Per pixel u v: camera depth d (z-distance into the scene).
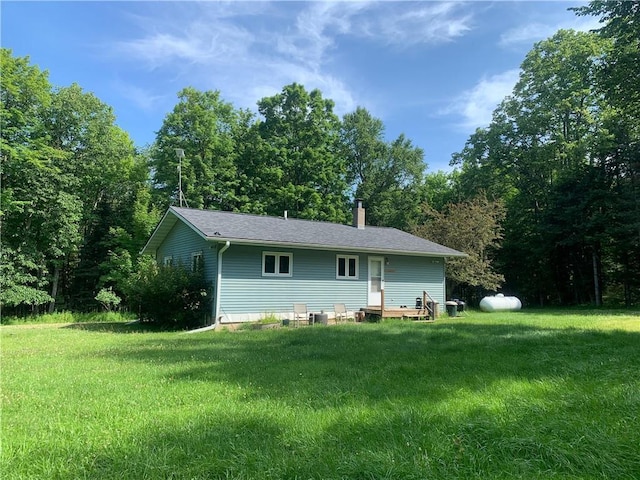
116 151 24.95
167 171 27.06
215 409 4.14
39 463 2.94
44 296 20.47
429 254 17.45
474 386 4.86
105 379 5.54
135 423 3.76
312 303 14.99
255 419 3.78
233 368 6.23
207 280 13.77
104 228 24.98
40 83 20.86
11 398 4.63
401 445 3.13
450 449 3.02
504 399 4.25
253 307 13.71
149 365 6.54
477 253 21.77
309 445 3.17
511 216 26.73
